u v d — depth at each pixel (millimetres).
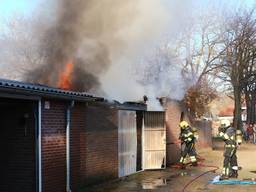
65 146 8742
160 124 14359
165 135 14414
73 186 9016
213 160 17641
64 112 8742
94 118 10266
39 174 7879
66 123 8789
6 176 8062
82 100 8875
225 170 12031
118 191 9766
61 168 8570
